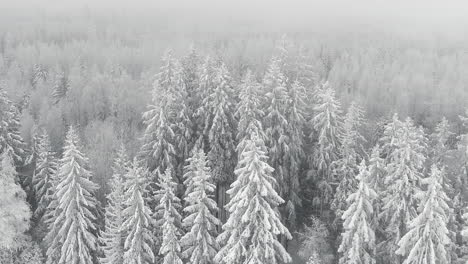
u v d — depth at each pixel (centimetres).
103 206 4231
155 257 3069
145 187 3241
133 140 5359
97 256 3366
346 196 3541
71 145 3119
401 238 2788
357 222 2816
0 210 3447
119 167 3762
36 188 3806
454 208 3191
